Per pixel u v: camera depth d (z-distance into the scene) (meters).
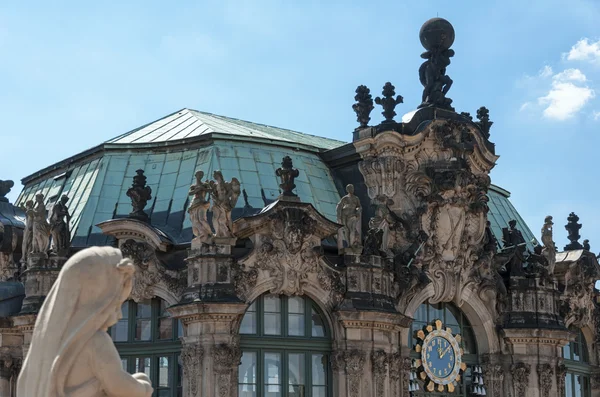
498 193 85.94
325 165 73.44
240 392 62.31
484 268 71.56
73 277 17.31
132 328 64.38
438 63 73.00
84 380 17.12
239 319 62.03
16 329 66.19
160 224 67.25
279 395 63.06
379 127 69.69
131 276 17.75
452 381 70.12
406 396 66.75
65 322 17.19
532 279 72.81
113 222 64.00
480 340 71.88
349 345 64.00
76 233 68.25
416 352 68.94
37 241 65.50
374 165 69.56
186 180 69.00
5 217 71.81
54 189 75.62
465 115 73.44
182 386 62.00
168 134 75.00
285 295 63.97
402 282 67.31
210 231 62.25
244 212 66.88
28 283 65.31
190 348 61.25
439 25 72.81
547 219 75.62
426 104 72.31
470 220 71.00
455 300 70.25
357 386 63.94
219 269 61.47
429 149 70.62
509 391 71.69
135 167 71.38
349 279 64.56
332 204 71.06
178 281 63.16
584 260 79.50
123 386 17.17
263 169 69.88
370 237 65.75
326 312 64.50
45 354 17.06
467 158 71.50
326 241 67.12
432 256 69.25
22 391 17.09
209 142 70.25
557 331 72.25
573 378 79.38
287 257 63.50
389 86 71.00
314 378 64.19
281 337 63.47
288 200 63.88
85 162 74.62
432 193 69.38
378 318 64.31
